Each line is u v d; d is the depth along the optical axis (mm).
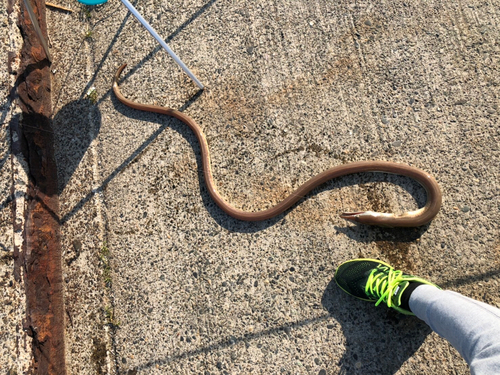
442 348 1553
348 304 1630
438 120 1748
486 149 1698
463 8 1838
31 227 1748
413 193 1692
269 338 1640
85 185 1896
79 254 1819
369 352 1585
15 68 1934
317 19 1924
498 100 1733
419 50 1826
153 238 1794
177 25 2033
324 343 1611
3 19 2000
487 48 1786
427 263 1636
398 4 1881
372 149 1759
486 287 1591
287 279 1683
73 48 2094
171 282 1739
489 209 1646
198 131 1844
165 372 1660
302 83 1867
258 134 1845
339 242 1691
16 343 1626
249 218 1730
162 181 1852
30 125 1903
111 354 1702
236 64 1936
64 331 1748
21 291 1670
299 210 1741
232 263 1725
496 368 1208
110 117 1973
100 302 1755
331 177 1722
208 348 1659
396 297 1532
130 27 2066
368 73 1833
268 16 1964
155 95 1962
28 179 1812
